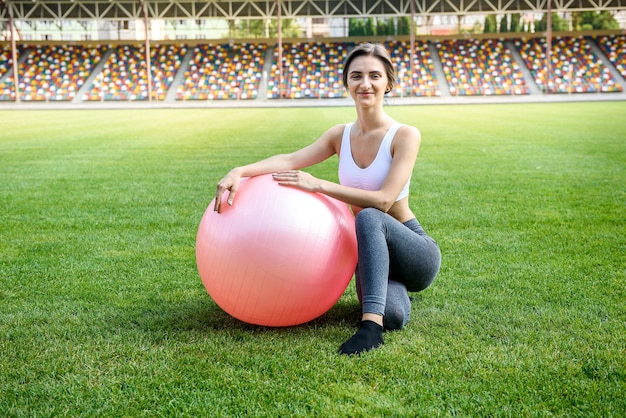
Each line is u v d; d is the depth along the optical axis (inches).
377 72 113.8
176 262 163.2
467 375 94.7
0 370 97.8
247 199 107.4
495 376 94.1
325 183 110.0
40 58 1491.1
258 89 1396.4
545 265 157.1
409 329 114.1
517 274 149.7
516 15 1780.3
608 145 426.3
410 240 111.9
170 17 1400.1
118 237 189.8
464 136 515.5
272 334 112.8
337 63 1473.9
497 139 484.4
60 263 161.9
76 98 1370.6
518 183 280.8
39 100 1365.7
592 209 223.8
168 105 1288.1
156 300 132.7
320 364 98.3
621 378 93.4
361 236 107.9
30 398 88.5
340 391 89.1
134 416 83.6
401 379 92.8
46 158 382.3
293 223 104.1
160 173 319.6
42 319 121.3
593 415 82.3
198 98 1366.9
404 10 1413.6
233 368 97.8
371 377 93.7
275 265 103.3
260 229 103.7
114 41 1560.0
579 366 97.3
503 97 1321.4
